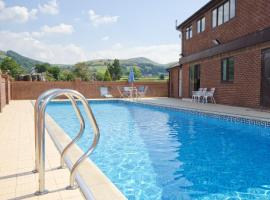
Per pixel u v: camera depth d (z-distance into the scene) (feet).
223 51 43.80
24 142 18.54
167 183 13.55
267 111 33.76
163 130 28.76
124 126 31.65
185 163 16.87
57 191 10.22
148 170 15.58
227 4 44.60
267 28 33.01
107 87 76.48
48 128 23.84
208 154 18.99
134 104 59.06
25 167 13.06
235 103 42.11
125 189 12.85
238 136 25.27
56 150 16.29
